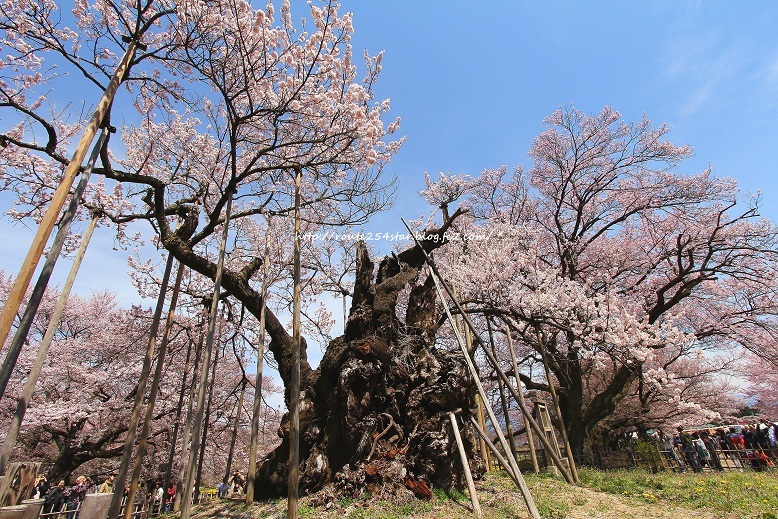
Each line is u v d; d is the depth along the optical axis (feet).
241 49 24.95
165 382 50.31
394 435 25.11
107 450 48.96
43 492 39.14
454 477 25.75
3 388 13.44
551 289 37.73
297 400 18.52
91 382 48.39
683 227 49.37
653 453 38.68
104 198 39.34
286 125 31.12
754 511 18.75
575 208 55.93
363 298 29.43
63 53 22.76
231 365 64.69
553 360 41.24
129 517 18.17
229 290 30.94
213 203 38.81
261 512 22.94
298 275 21.08
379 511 20.62
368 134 27.63
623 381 43.96
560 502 22.53
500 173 62.28
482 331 48.60
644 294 51.55
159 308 21.66
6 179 30.68
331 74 27.61
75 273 20.58
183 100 27.40
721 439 42.70
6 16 23.32
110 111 18.95
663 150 53.72
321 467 24.17
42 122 24.07
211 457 61.52
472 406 28.71
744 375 66.49
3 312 11.75
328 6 25.23
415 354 29.09
